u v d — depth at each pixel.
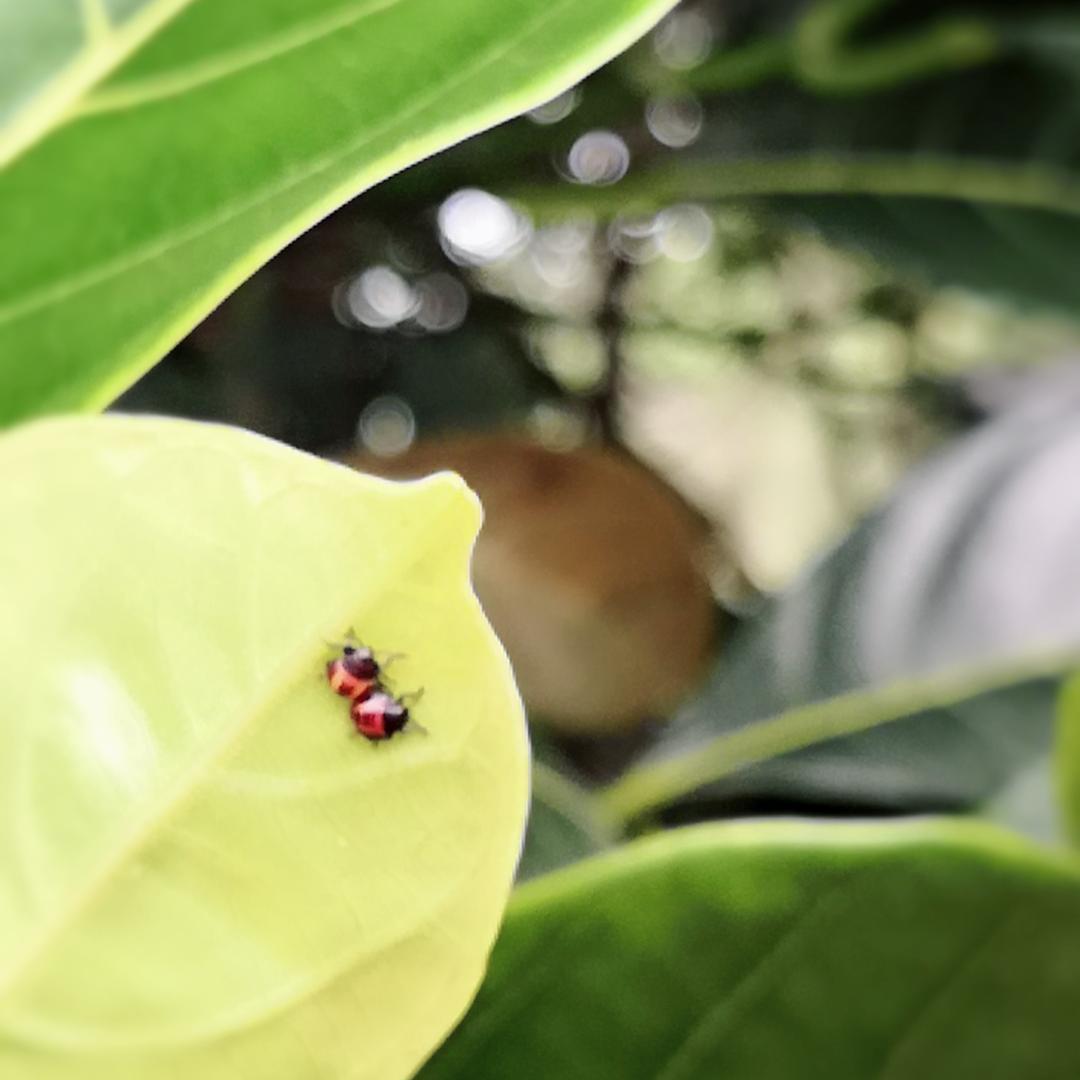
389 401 0.86
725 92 0.68
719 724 0.54
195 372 0.72
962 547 0.56
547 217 0.69
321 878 0.21
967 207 0.62
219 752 0.20
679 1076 0.24
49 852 0.20
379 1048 0.21
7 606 0.20
